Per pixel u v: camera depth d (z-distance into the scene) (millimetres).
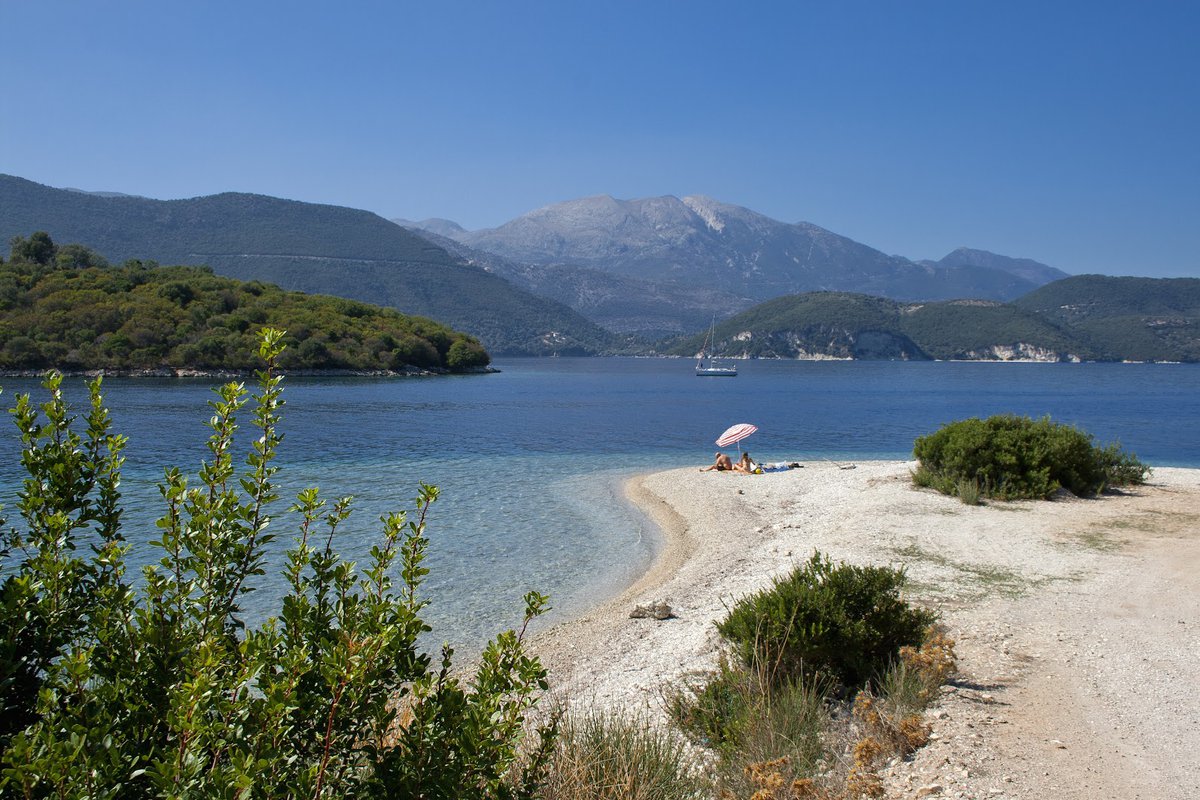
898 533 17453
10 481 25844
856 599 8727
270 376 4188
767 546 17922
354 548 17750
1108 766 6246
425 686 3715
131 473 28016
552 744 4645
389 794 3443
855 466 32031
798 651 8266
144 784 3111
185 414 52281
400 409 64938
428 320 159250
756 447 42688
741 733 6879
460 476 30266
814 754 6547
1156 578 12891
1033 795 5793
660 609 13109
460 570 16641
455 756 3557
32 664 3420
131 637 3500
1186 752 6492
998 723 7152
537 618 13523
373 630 3496
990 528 17609
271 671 3518
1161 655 9062
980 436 22984
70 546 3711
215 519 3891
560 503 24922
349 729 3578
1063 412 74688
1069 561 14289
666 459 36500
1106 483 23156
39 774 2574
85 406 56656
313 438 42656
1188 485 24094
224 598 3893
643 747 6090
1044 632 10117
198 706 2814
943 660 8234
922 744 6781
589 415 63188
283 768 3135
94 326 101875
